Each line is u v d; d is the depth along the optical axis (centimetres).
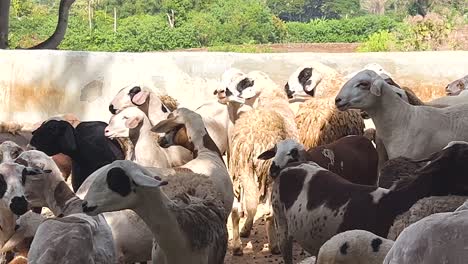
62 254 598
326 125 1047
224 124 1193
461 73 1499
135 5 5731
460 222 337
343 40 5156
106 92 1556
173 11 5281
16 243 769
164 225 632
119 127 949
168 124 858
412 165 820
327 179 759
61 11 2156
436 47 2728
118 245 729
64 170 1087
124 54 1556
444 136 953
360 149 943
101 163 1012
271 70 1521
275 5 7169
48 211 1049
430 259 335
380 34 3344
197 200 709
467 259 329
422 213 675
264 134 952
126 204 609
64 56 1566
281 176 801
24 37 4822
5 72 1581
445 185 678
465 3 5738
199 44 4988
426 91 1506
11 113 1577
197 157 848
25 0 5616
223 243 712
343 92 941
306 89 1202
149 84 1545
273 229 973
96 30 4941
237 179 971
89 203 600
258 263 954
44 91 1570
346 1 7288
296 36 5209
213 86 1532
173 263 653
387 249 589
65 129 995
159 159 949
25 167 748
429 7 5928
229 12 5253
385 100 941
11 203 730
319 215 740
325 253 608
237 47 4150
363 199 714
